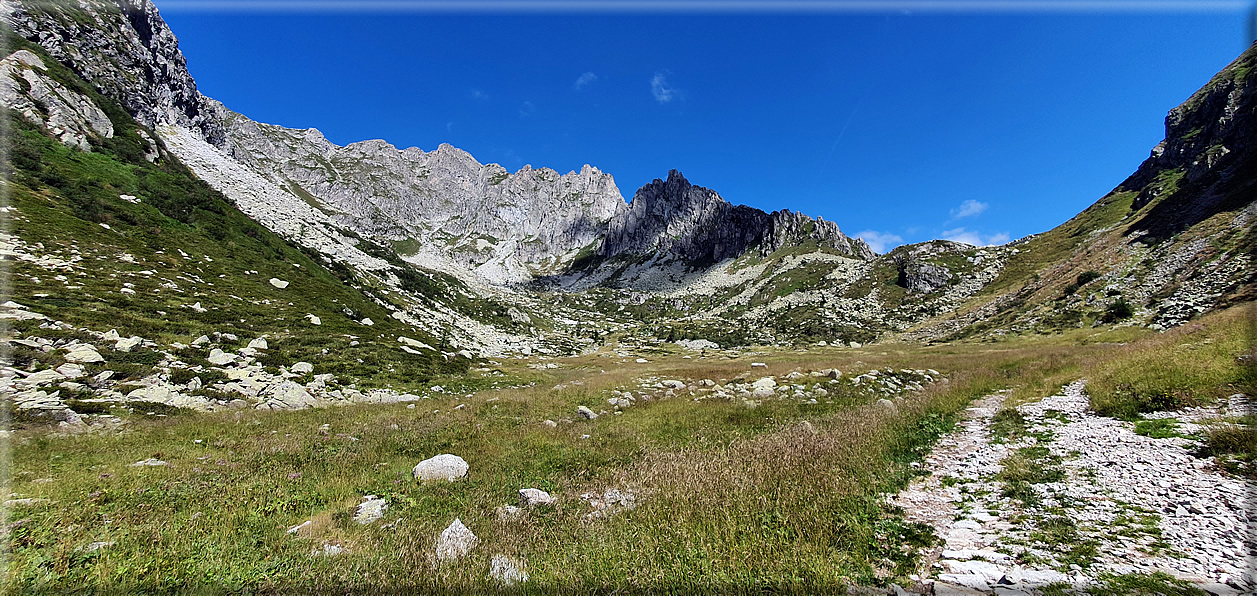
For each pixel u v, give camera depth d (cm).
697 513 834
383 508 974
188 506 953
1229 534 645
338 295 5925
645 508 874
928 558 689
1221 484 815
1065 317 6788
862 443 1266
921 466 1159
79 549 730
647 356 10038
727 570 649
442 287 12538
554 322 16825
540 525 842
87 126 5806
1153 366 1702
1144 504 788
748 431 1595
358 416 2117
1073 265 9719
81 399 1841
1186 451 1001
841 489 934
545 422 1862
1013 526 768
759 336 14425
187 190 6156
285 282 5303
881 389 2423
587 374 5553
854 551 705
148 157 6450
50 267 3192
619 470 1142
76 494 980
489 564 688
